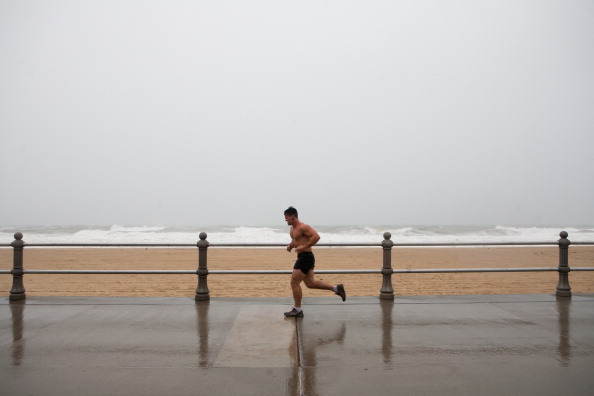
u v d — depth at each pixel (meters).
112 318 6.30
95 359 4.56
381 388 3.85
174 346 5.00
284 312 6.67
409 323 6.05
